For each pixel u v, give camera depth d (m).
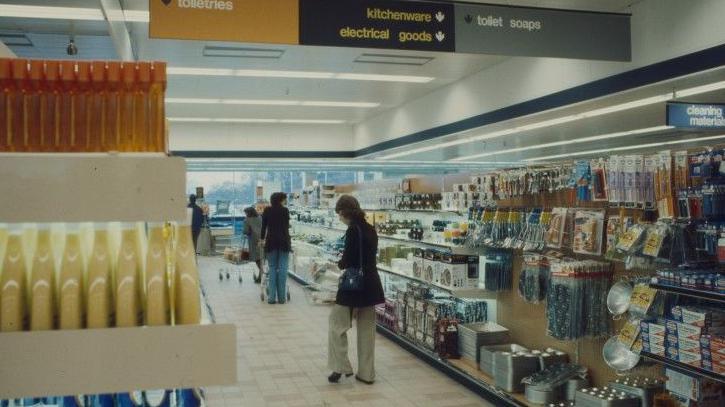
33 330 1.54
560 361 5.19
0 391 1.49
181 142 16.88
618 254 4.27
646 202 4.04
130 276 1.60
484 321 6.53
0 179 1.50
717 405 3.70
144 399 1.69
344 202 5.86
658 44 6.58
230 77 10.57
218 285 13.02
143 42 8.27
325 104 13.92
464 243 6.50
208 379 1.55
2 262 1.58
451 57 9.62
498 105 10.18
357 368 6.53
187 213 1.64
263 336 8.09
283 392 5.75
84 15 6.16
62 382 1.51
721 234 3.43
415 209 8.13
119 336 1.53
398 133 14.65
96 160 1.53
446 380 6.06
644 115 9.41
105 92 1.62
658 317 3.84
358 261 5.80
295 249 13.98
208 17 4.78
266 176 25.44
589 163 4.60
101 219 1.53
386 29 5.25
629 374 4.60
